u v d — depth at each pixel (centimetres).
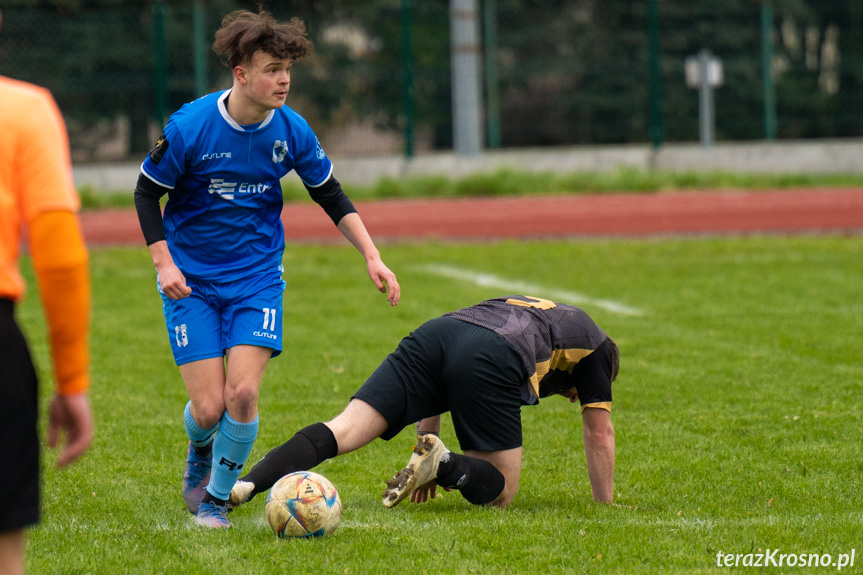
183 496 1552
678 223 5488
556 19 10650
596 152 7800
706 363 2523
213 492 1445
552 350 1509
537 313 1531
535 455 1845
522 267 4247
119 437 1939
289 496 1359
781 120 10506
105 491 1608
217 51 1373
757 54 10638
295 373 2489
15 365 815
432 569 1241
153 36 9088
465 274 4084
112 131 9325
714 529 1396
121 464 1767
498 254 4647
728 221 5481
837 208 5712
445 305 3412
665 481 1662
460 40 7444
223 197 1426
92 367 2553
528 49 10662
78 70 9125
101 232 5644
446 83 10106
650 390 2270
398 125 10375
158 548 1334
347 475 1716
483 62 10250
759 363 2514
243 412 1398
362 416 1458
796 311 3192
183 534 1386
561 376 1566
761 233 5084
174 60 9081
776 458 1775
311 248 4953
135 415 2109
